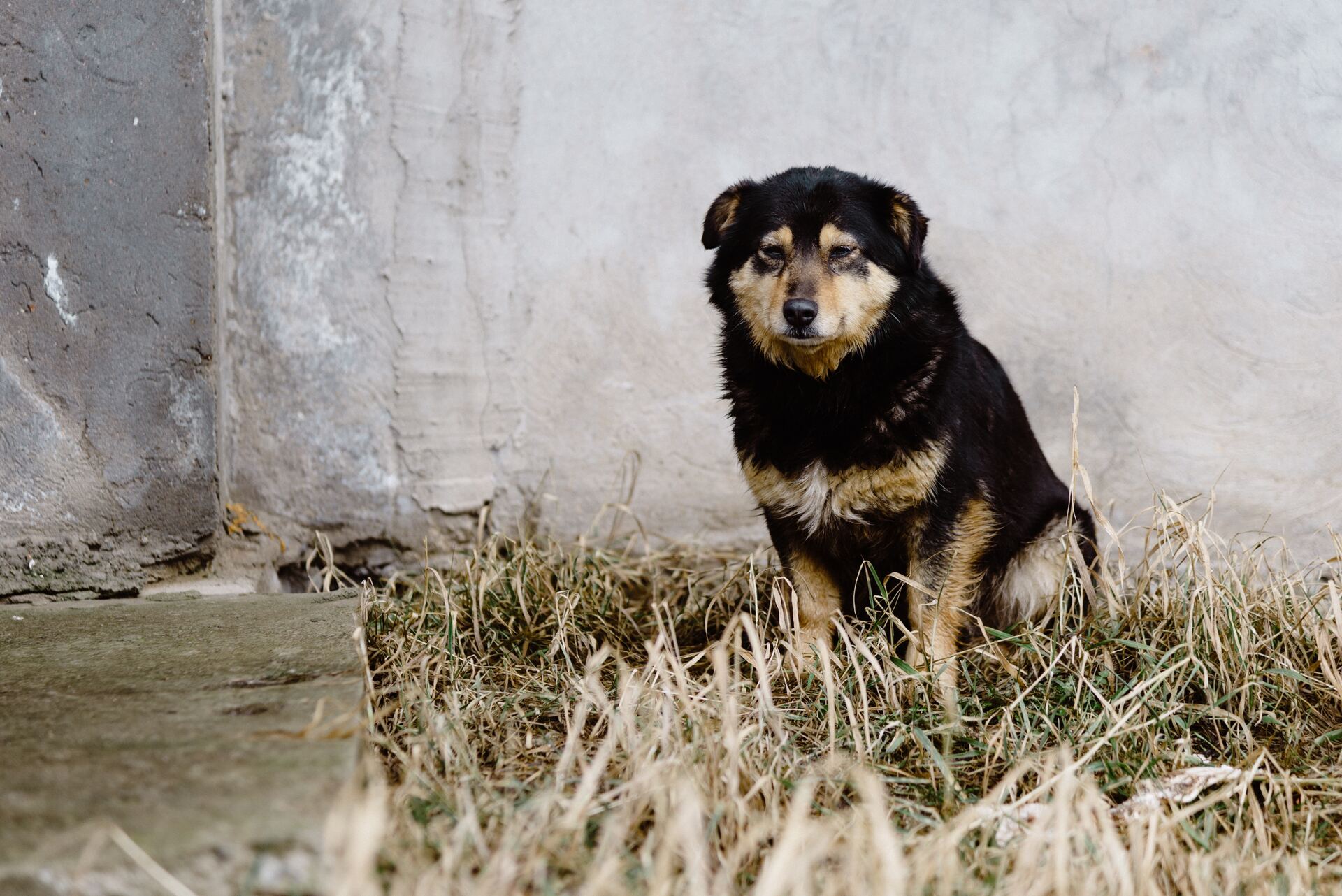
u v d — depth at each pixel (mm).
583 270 4246
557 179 4203
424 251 4164
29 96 3527
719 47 4176
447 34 4090
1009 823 2271
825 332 3148
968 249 4191
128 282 3771
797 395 3334
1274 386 4168
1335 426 4160
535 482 4348
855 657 2943
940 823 2234
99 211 3689
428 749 2430
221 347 4102
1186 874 2127
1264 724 2941
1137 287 4172
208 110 3930
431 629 3451
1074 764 2354
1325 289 4117
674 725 2500
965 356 3439
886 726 2727
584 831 2098
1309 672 3123
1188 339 4180
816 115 4191
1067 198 4168
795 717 2836
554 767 2541
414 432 4223
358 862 1682
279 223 4102
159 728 2252
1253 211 4117
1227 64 4086
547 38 4141
